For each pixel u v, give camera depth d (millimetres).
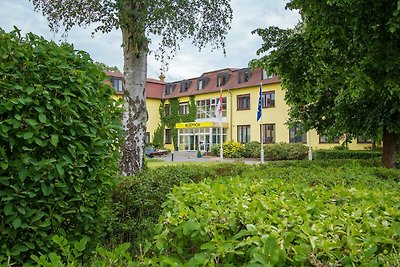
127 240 3957
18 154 2168
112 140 2904
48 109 2305
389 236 1451
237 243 1439
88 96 2598
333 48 5727
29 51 2375
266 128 25859
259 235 1469
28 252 2211
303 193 2500
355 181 3965
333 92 8984
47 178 2230
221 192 2348
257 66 7781
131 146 6359
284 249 1320
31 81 2301
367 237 1413
